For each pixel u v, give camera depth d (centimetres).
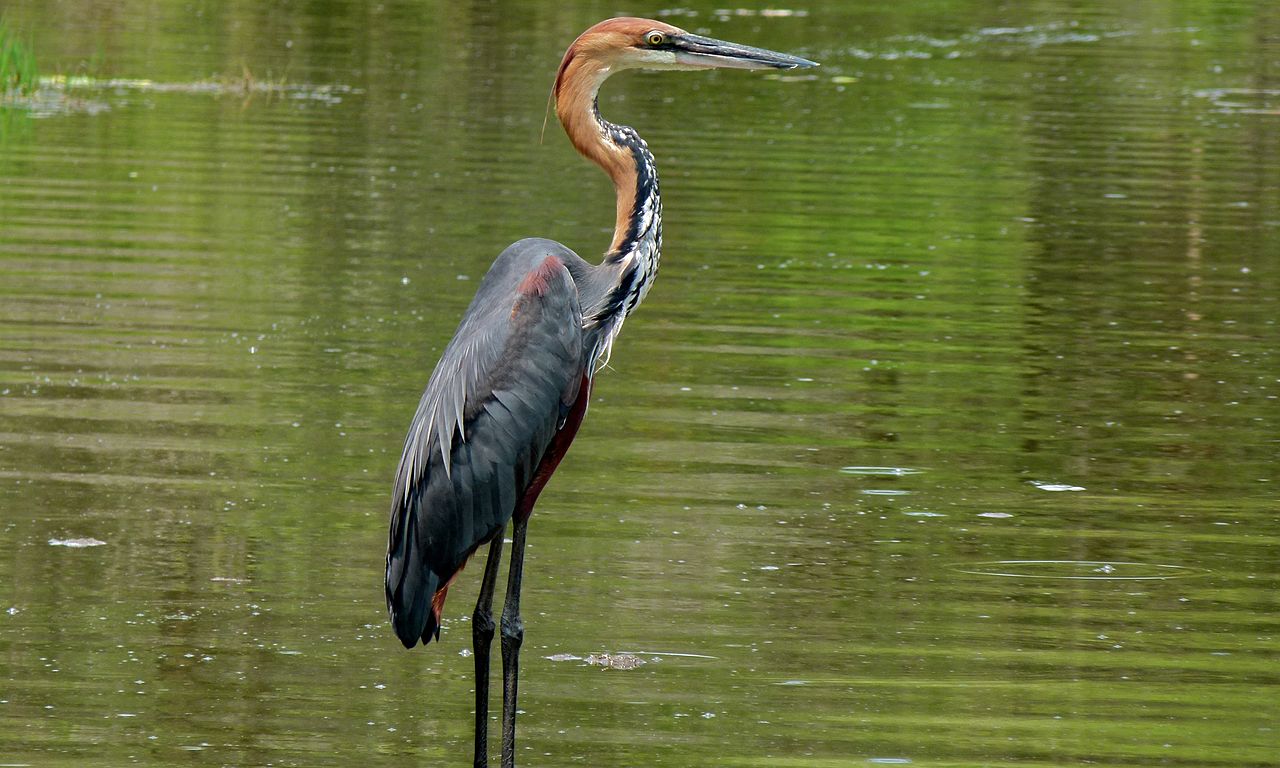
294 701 814
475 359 711
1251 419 1271
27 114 2392
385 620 916
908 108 2636
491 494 707
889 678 848
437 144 2264
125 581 948
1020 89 2811
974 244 1820
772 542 1027
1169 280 1683
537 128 2405
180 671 841
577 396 741
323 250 1714
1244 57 3186
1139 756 765
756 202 1991
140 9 3431
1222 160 2272
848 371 1382
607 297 755
